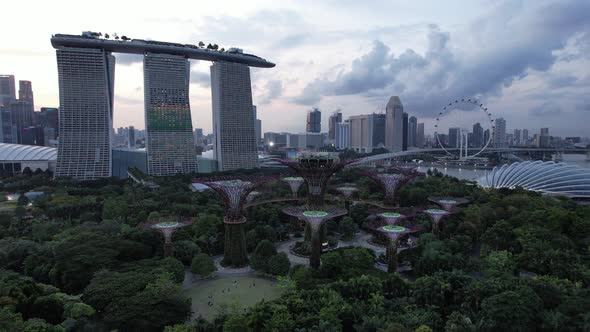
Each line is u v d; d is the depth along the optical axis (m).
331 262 114.25
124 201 190.62
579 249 127.56
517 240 130.00
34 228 149.50
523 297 81.06
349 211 192.00
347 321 85.00
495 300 80.50
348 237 166.25
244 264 136.25
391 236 125.00
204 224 154.62
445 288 93.00
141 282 95.69
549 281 93.00
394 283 99.31
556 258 108.81
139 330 81.88
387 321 80.06
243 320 81.25
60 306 90.12
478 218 155.62
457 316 80.94
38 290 95.56
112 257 113.94
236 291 114.69
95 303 88.81
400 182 170.38
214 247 147.25
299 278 110.31
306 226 156.00
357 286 97.50
